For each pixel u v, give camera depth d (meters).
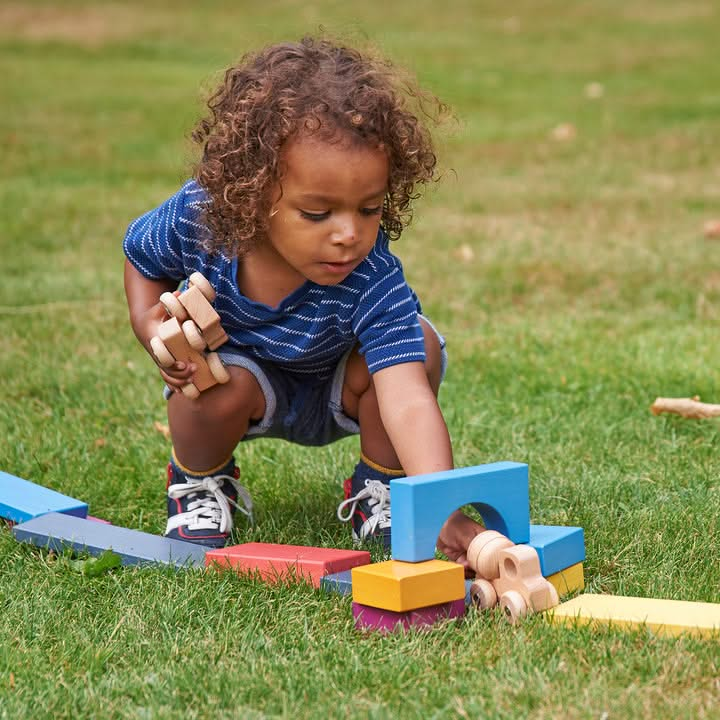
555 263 8.51
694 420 5.18
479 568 3.19
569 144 13.88
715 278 7.96
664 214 10.24
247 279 3.74
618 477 4.52
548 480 4.51
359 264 3.66
